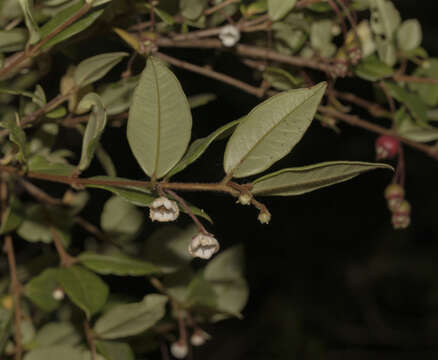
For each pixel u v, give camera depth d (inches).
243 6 18.5
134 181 15.7
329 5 18.8
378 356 46.9
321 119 19.7
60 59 21.8
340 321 47.3
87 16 16.2
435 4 38.8
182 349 19.6
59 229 19.4
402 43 20.0
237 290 20.2
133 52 18.8
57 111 17.3
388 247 47.5
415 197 46.3
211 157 22.7
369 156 42.2
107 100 18.4
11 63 16.5
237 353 44.3
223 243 40.7
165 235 19.6
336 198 46.2
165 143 15.5
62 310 19.8
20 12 17.4
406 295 48.2
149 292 30.3
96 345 17.9
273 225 44.9
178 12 18.3
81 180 15.9
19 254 24.4
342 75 18.9
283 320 44.8
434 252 47.3
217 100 31.8
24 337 18.7
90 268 17.7
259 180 15.5
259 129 15.4
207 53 25.7
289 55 19.6
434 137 19.8
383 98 20.4
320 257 46.8
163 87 15.2
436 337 47.3
